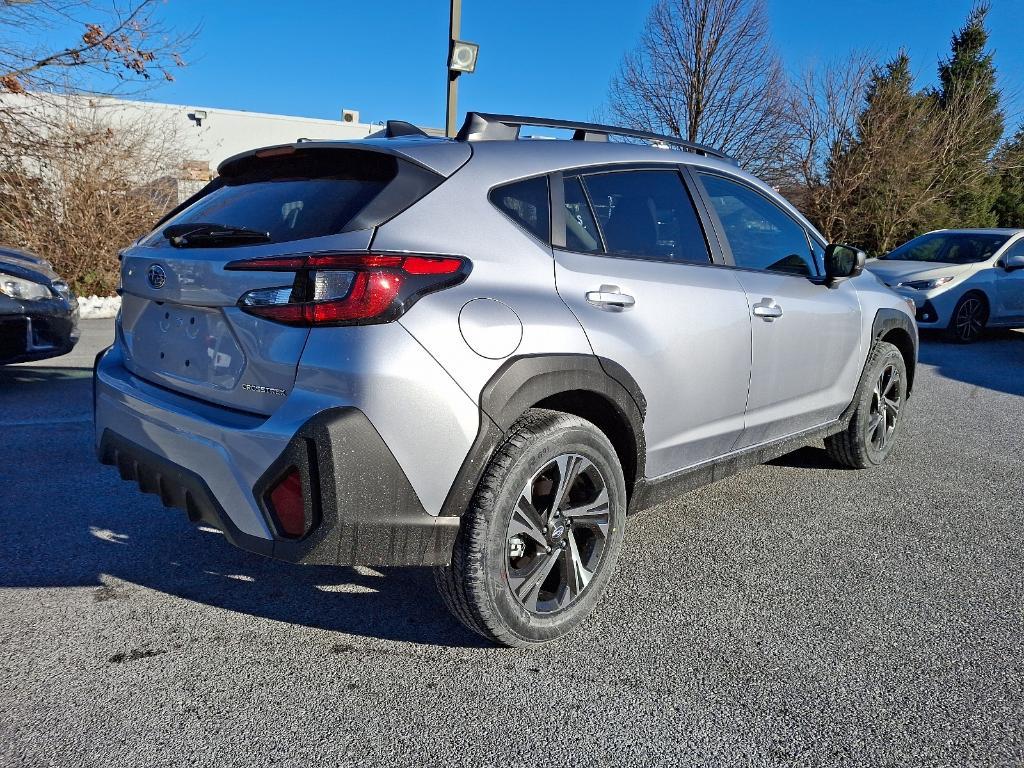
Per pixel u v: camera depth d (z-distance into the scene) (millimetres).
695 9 19531
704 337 2996
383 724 2129
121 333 2947
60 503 3717
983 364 8758
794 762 2004
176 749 2008
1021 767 1999
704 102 20297
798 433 3867
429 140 2588
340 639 2576
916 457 4855
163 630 2605
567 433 2432
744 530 3609
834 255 3805
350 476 2062
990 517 3816
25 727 2078
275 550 2145
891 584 3053
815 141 22578
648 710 2211
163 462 2416
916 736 2115
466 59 8344
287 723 2125
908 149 22266
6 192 11477
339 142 2484
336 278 2088
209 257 2361
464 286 2260
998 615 2807
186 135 15344
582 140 2947
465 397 2191
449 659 2461
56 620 2650
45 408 5590
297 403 2111
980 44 35125
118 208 12109
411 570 3137
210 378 2396
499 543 2309
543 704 2230
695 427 3066
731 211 3449
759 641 2602
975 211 27750
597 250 2744
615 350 2598
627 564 3213
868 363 4309
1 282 5367
